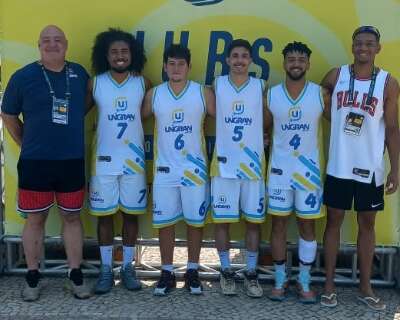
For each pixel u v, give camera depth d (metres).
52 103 3.97
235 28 4.32
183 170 4.14
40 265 4.62
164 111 4.11
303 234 4.17
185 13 4.33
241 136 4.12
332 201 4.02
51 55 3.95
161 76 4.41
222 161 4.15
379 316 3.99
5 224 4.56
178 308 4.08
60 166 4.04
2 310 4.04
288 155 4.08
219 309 4.07
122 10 4.36
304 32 4.30
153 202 4.25
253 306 4.12
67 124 4.02
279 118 4.07
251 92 4.09
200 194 4.18
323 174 4.16
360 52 3.83
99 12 4.37
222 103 4.11
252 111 4.11
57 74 4.00
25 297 4.17
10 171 4.50
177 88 4.12
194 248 4.30
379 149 3.94
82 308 4.07
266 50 4.33
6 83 4.44
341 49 4.30
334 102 3.97
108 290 4.32
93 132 4.46
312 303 4.17
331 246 4.12
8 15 4.38
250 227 4.28
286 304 4.16
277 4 4.28
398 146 3.99
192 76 4.38
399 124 4.19
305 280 4.21
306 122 4.03
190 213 4.21
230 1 4.29
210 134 4.41
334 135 3.99
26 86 3.96
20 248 4.79
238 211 4.23
